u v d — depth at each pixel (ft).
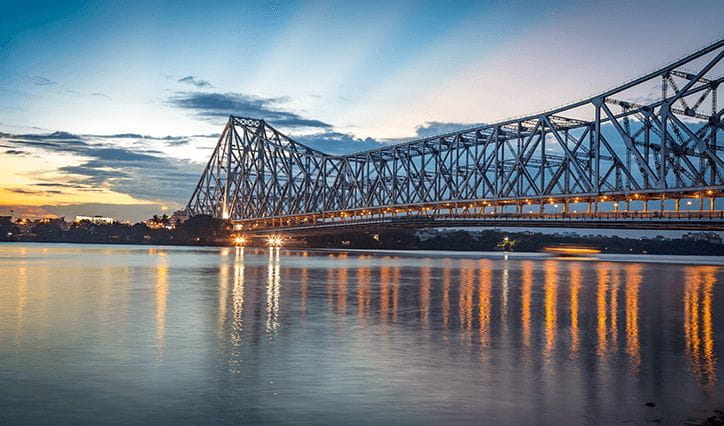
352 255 503.20
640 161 310.86
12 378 59.57
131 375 61.05
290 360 68.23
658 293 158.51
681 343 80.48
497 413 50.52
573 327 94.07
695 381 60.39
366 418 49.19
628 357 71.20
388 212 513.45
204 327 90.17
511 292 154.71
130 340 79.00
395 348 75.46
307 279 191.72
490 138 418.72
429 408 51.60
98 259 335.47
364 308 115.44
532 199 381.60
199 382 58.75
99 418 48.67
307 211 618.03
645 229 335.47
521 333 87.61
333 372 62.90
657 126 305.94
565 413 50.60
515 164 397.19
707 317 107.86
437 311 112.16
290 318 100.53
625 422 48.62
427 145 479.41
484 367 65.62
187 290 147.95
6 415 49.14
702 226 299.17
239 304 119.55
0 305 114.93
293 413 50.19
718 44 278.87
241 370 63.46
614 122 326.03
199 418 48.85
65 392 55.11
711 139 284.61
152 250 571.28
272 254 481.05
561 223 368.27
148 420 48.32
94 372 62.08
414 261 379.96
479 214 423.64
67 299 125.49
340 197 576.20
